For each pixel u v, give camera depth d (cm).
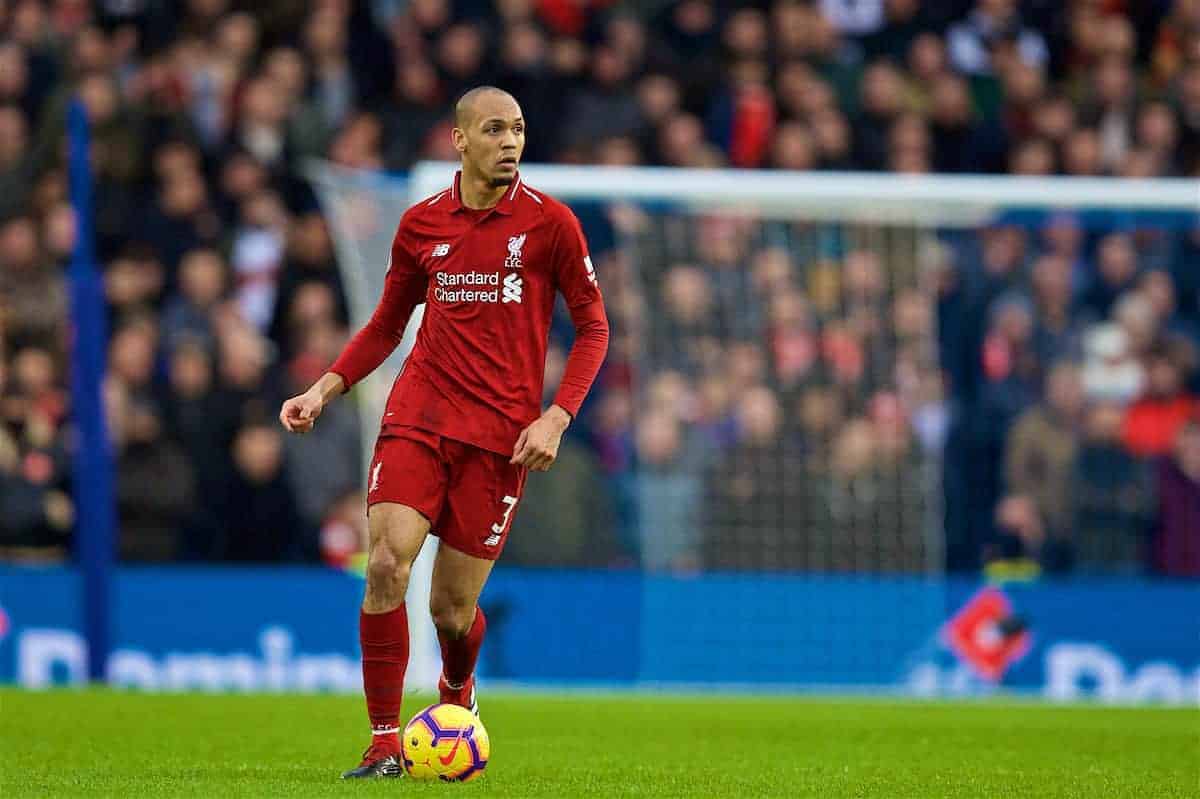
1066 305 4862
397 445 1941
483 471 1956
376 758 1931
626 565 4334
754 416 4431
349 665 4019
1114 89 5675
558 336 4675
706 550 4378
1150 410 4684
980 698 3925
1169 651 4206
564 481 4241
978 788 1981
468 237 1958
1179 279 4953
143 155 4884
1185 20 5962
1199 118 5684
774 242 4581
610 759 2314
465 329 1958
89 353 3659
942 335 4759
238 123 4972
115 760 2164
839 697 3834
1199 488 4594
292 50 5219
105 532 3688
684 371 4509
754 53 5453
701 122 5328
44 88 5103
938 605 4191
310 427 2005
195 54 5134
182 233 4753
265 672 3997
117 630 3962
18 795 1725
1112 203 4269
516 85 5225
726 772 2138
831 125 5266
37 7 5228
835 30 5722
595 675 4091
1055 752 2512
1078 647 4191
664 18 5662
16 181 4888
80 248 3653
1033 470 4553
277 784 1834
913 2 5759
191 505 4172
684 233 4581
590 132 5134
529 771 2095
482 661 4047
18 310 4325
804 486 4425
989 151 5481
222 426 4238
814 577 4188
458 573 1988
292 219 4894
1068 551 4531
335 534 4278
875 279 4566
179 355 4259
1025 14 5938
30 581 3944
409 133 5128
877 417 4491
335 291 4750
